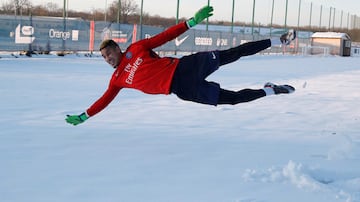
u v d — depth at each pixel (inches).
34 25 842.2
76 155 225.8
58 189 179.2
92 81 553.9
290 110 400.5
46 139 255.3
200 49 1247.5
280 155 238.5
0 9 1133.7
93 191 177.9
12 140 250.7
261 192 181.8
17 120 305.0
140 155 229.6
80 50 934.4
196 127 306.2
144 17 1464.1
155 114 349.7
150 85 187.5
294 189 186.1
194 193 178.5
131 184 186.9
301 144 267.0
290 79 706.2
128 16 1434.5
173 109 376.2
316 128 320.2
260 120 343.6
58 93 440.1
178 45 1154.7
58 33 887.1
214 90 187.6
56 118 317.1
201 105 402.3
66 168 204.8
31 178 190.5
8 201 165.9
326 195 180.1
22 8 1168.2
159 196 174.4
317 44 2041.1
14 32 808.9
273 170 208.1
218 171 207.0
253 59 1328.7
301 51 1905.8
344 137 286.8
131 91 480.4
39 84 499.2
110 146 245.3
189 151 240.5
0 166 204.8
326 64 1227.2
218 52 186.5
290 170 205.5
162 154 232.8
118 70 190.7
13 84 487.5
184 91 187.2
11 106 357.7
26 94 423.5
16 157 219.3
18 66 687.1
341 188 189.6
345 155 240.8
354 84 679.7
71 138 259.8
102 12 1389.0
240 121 335.0
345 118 367.9
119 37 1003.3
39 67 692.1
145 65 186.4
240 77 699.4
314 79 733.3
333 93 550.3
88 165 210.2
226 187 186.4
